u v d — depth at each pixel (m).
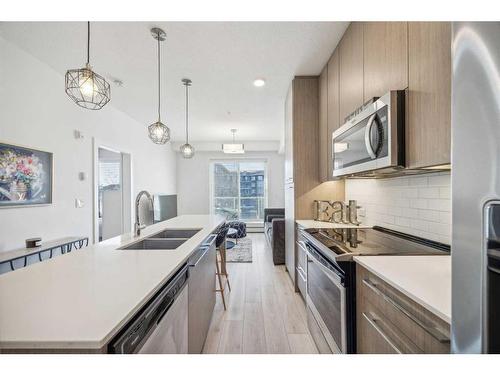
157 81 3.28
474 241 0.55
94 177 3.66
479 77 0.53
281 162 7.76
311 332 2.10
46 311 0.78
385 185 2.22
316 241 1.80
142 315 0.88
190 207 7.76
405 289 0.90
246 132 6.27
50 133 2.82
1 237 2.26
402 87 1.35
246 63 2.82
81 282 1.01
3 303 0.83
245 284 3.34
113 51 2.53
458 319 0.59
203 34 2.28
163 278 1.06
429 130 1.15
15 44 2.38
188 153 4.29
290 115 3.42
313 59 2.75
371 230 2.21
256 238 6.66
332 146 2.48
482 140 0.53
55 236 2.89
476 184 0.54
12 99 2.36
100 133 3.86
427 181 1.69
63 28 2.16
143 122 5.29
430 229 1.66
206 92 3.68
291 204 3.35
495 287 0.52
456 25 0.59
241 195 7.88
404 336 0.95
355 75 2.00
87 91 1.72
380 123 1.44
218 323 2.35
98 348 0.65
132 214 4.89
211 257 2.37
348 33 2.15
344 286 1.36
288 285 3.30
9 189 2.32
